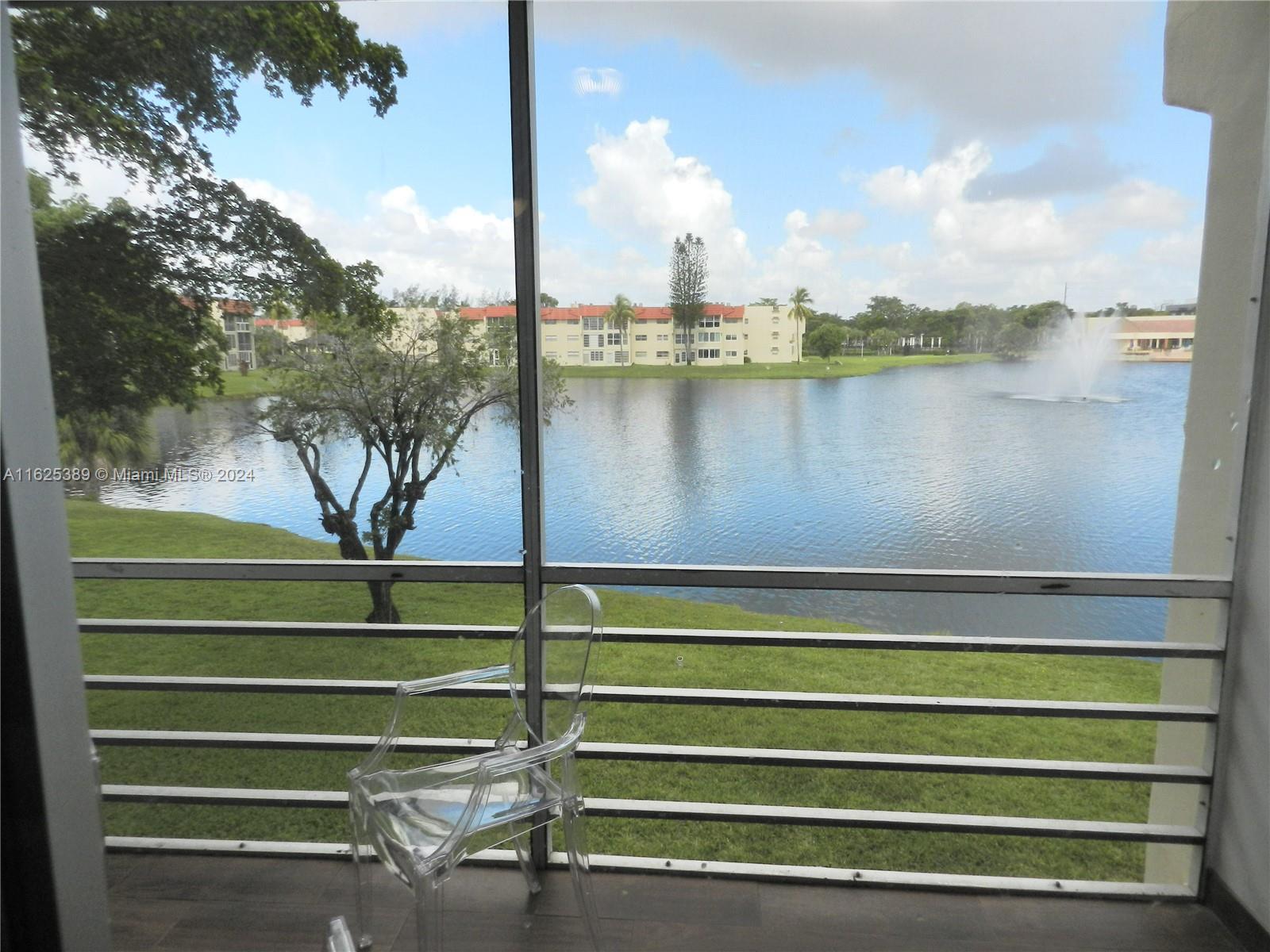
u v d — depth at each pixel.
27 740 0.95
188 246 3.96
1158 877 2.42
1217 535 2.15
